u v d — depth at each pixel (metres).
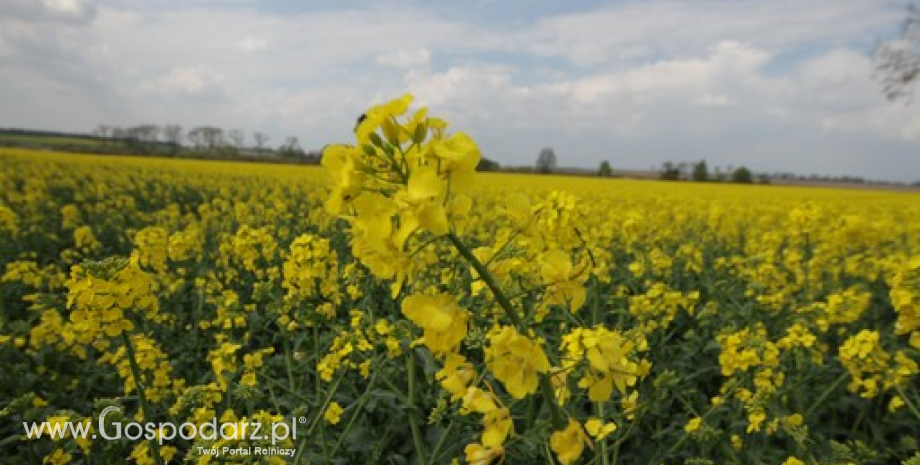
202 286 6.02
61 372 5.31
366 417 4.23
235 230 11.96
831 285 6.97
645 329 4.67
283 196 18.14
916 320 3.47
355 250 1.63
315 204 15.41
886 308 6.71
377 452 3.76
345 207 1.62
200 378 5.11
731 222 13.30
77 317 3.13
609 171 55.38
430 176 1.51
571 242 4.05
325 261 4.17
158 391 4.14
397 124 1.62
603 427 2.12
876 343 3.65
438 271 5.39
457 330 1.68
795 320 5.14
